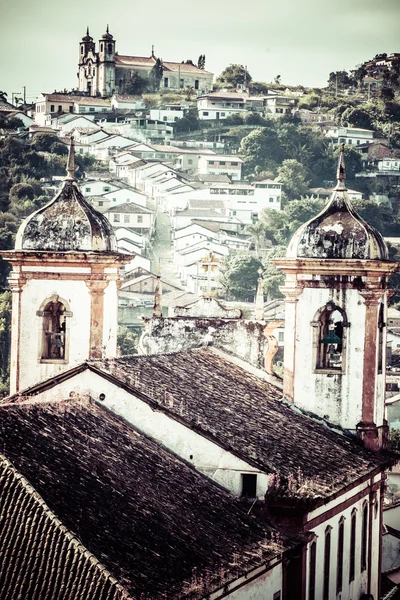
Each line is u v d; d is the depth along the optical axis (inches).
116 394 3831.2
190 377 4227.4
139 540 3021.7
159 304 4891.7
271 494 3718.0
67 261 4298.7
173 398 3907.5
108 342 4392.2
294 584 3686.0
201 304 4980.3
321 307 4552.2
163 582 2898.6
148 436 3804.1
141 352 4790.8
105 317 4360.2
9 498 2918.3
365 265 4488.2
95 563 2792.8
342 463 4173.2
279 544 3540.8
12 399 3873.0
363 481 4252.0
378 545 4589.1
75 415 3548.2
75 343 4323.3
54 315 4355.3
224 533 3385.8
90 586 2760.8
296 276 4562.0
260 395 4478.3
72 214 4375.0
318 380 4557.1
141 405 3816.4
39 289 4335.6
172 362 4296.3
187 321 4766.2
